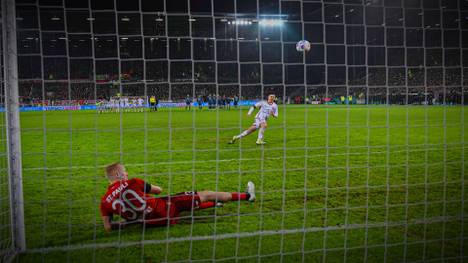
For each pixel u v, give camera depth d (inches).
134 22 1073.5
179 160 302.2
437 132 485.1
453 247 139.3
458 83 1059.9
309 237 146.1
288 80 1390.3
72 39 1143.6
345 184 223.9
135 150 362.6
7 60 129.5
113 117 782.5
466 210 179.5
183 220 162.6
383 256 131.3
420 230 154.6
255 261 126.6
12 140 132.5
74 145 398.0
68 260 127.2
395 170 261.9
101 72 1163.3
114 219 164.4
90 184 228.2
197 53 1259.8
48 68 1120.2
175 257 129.3
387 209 169.9
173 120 698.8
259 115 392.5
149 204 150.2
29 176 251.8
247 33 1339.8
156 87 1187.9
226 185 220.8
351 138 434.3
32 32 1096.8
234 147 376.5
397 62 1251.2
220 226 156.2
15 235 133.6
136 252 133.2
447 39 1036.5
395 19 1101.1
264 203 186.2
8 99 131.4
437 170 264.1
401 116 756.6
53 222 162.9
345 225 158.1
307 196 198.8
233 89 1311.5
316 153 332.2
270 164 284.4
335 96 1357.0
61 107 994.1
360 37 1355.8
